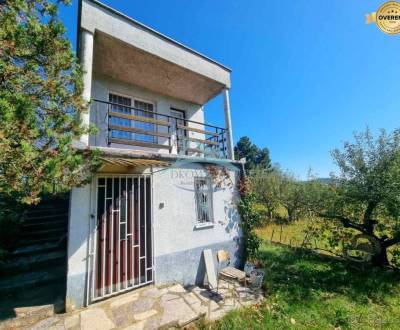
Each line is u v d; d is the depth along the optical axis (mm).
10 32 2414
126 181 4809
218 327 3773
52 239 5754
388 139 6535
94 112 6422
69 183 3166
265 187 17078
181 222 5492
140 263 4742
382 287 5688
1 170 2354
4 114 2086
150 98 7852
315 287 5645
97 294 4078
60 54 2961
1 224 4848
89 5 4730
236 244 6625
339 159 7383
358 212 7344
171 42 6215
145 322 3434
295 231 12391
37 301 3715
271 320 4090
